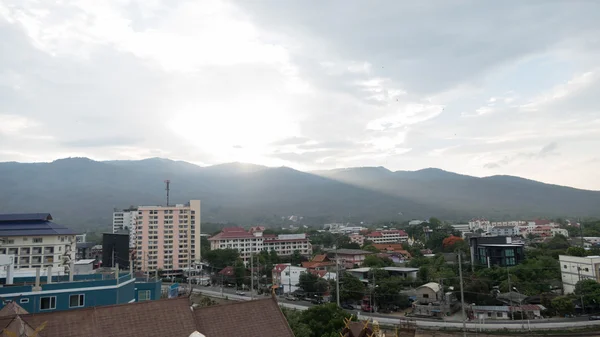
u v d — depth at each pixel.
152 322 27.67
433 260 134.88
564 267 99.56
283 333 29.86
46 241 105.25
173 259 161.50
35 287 45.19
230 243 182.00
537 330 68.88
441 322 77.38
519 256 124.25
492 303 87.12
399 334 40.88
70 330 25.83
